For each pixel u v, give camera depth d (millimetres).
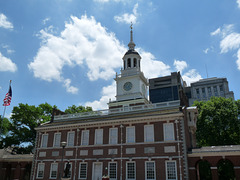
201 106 56562
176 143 32750
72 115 47375
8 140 58594
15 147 62000
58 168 40000
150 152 34000
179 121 33750
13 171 45875
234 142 49375
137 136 35781
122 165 35188
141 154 34500
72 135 41562
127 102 51094
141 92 53844
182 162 31453
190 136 38969
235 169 29203
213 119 52281
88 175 37125
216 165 30359
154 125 35250
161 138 34000
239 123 50875
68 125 41781
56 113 50594
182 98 38531
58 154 41031
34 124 60844
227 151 30062
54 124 44500
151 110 39281
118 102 51969
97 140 39000
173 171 31875
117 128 38000
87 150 38781
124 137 36719
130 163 35000
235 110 52688
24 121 60625
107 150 37156
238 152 29469
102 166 36625
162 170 32375
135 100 50281
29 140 61594
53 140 42750
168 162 32594
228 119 51250
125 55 58656
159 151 33438
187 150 33312
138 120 36438
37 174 41531
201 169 48438
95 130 39688
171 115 34031
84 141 40094
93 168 37219
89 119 42875
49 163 41156
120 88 55469
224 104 54625
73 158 39406
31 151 61531
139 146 35062
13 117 60656
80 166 38406
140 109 41219
